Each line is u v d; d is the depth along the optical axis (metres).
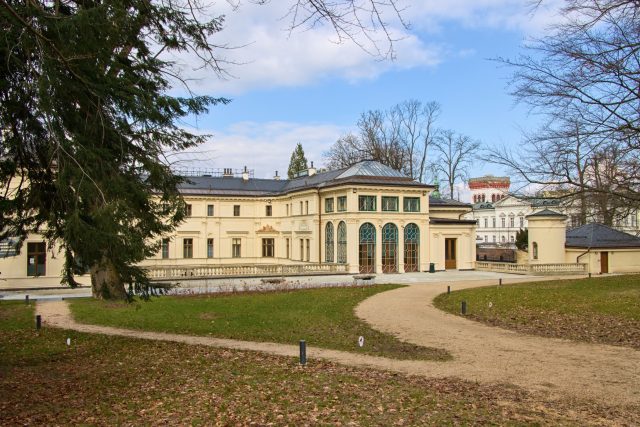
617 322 20.34
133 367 14.85
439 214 58.78
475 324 22.08
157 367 14.82
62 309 27.47
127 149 12.23
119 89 11.41
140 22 11.42
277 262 60.94
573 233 54.84
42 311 26.86
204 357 16.23
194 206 58.19
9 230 11.98
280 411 10.34
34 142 10.81
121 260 11.62
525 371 13.80
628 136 20.14
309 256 53.44
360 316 24.47
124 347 18.08
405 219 50.25
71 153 9.99
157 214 13.99
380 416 9.94
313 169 62.28
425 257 51.12
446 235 52.56
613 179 22.22
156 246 14.09
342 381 12.85
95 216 10.06
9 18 8.50
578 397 11.32
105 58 10.71
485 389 12.03
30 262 39.25
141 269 13.45
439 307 27.23
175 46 12.30
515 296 29.14
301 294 33.28
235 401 11.13
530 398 11.24
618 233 52.25
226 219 59.59
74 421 9.80
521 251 60.59
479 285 38.09
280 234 60.62
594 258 50.12
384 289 35.97
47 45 9.35
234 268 44.38
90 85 10.41
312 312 25.75
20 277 38.91
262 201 61.03
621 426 9.41
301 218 55.12
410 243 50.78
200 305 28.31
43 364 15.41
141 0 10.79
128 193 11.59
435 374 13.66
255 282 41.16
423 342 18.34
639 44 18.50
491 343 17.89
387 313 25.30
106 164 10.98
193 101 13.01
